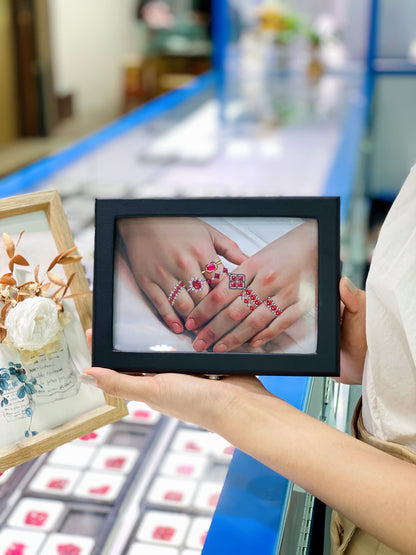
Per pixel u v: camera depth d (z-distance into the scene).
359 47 5.49
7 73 5.68
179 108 3.74
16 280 0.77
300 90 4.45
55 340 0.77
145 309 0.70
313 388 0.90
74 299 0.81
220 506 0.72
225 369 0.69
